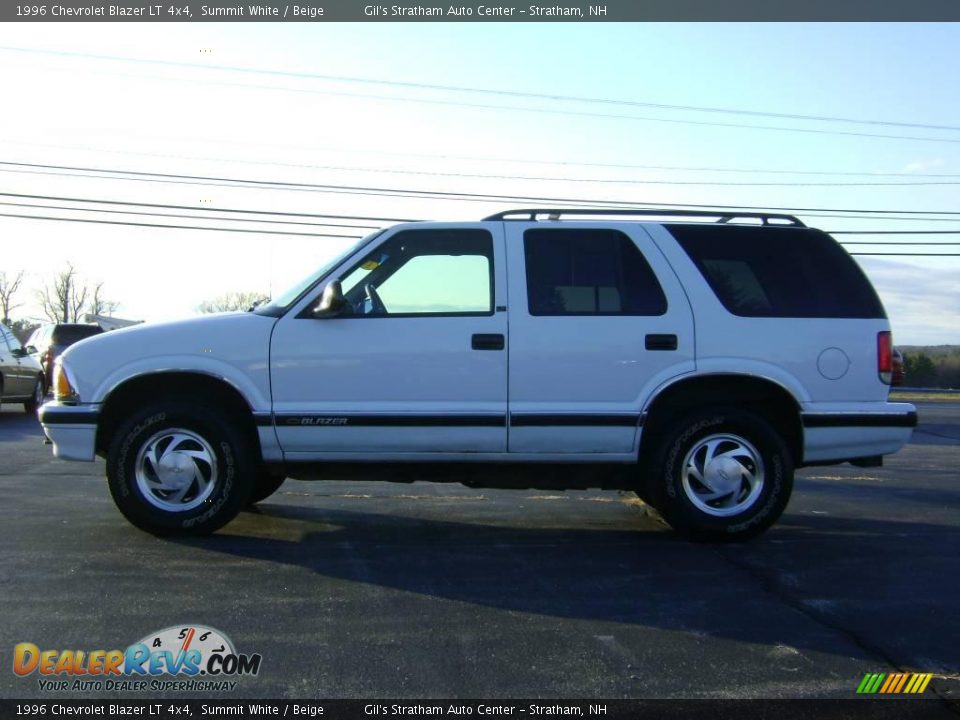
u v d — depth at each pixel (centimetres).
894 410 545
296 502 683
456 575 480
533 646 378
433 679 344
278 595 440
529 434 533
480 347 530
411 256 550
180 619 404
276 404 531
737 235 559
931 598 450
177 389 550
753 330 540
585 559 517
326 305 520
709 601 441
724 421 541
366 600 435
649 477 551
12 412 1571
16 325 5784
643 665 360
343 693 332
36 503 654
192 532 542
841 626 407
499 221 559
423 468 547
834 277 556
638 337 535
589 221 561
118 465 534
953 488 798
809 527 616
